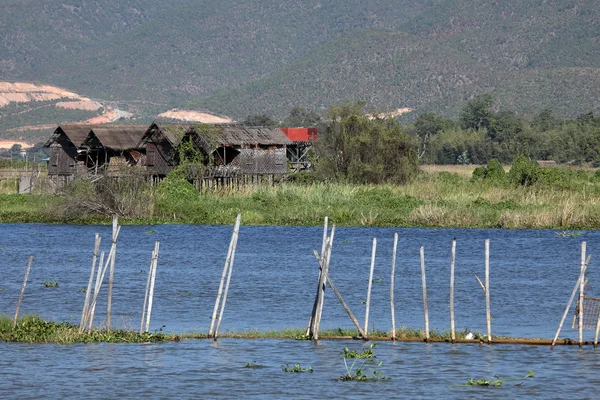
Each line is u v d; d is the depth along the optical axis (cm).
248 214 16288
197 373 5625
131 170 18200
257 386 5347
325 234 6481
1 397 5141
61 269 10475
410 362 5884
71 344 6366
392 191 18338
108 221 16438
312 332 6575
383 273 10094
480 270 10331
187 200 17588
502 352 6150
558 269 10362
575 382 5422
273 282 9388
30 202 19038
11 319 7038
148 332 6544
